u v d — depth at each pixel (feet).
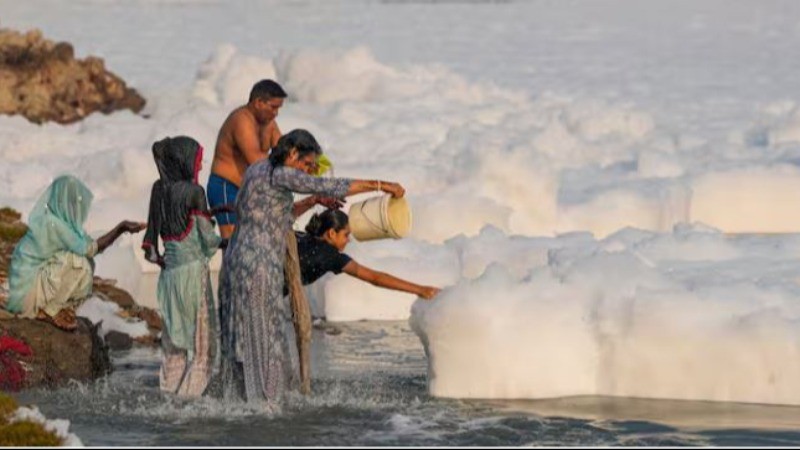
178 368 119.96
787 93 292.81
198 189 117.50
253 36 383.04
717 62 336.49
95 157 202.90
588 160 225.56
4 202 184.65
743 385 116.98
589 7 452.35
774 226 196.03
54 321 126.21
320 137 225.35
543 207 189.26
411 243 164.66
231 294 115.03
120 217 180.24
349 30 396.16
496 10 445.78
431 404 116.98
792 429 108.78
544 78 312.91
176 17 420.36
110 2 443.73
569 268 126.41
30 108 257.75
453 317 119.44
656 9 443.73
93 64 269.03
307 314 117.60
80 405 116.37
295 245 116.88
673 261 141.18
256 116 127.65
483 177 190.70
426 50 357.61
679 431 108.68
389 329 150.82
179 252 117.80
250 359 114.32
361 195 185.26
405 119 242.99
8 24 391.45
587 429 109.29
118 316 146.61
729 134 239.30
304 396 118.32
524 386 119.65
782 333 115.75
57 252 124.98
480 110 255.50
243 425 109.91
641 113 247.50
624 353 119.65
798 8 440.45
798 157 216.54
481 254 159.33
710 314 118.62
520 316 120.06
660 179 203.00
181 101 272.92
